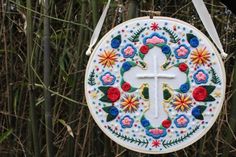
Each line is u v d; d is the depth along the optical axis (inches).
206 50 28.7
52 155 40.6
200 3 29.3
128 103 28.9
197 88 28.7
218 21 45.9
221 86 28.6
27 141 47.9
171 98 28.7
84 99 43.3
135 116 28.9
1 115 51.4
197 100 28.7
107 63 29.0
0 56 51.6
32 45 43.4
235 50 45.3
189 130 28.7
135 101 28.8
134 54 28.9
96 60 29.1
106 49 29.0
